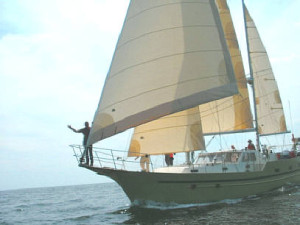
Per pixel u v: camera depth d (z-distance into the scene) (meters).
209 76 12.95
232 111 17.84
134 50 12.59
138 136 13.62
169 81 12.47
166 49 12.79
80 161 11.98
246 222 10.23
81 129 12.66
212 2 13.97
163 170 14.63
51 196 44.22
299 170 19.44
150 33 12.87
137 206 12.83
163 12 13.20
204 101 12.57
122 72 12.28
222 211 11.94
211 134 17.38
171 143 13.37
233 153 15.27
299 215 10.99
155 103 12.08
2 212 20.64
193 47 13.08
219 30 13.71
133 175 12.12
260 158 16.08
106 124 11.64
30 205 26.19
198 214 11.53
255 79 21.00
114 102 11.88
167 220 10.80
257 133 19.41
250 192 14.78
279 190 16.89
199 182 12.87
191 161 14.74
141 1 13.30
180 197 12.65
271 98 21.30
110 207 18.56
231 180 13.82
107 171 12.07
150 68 12.46
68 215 16.14
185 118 13.62
